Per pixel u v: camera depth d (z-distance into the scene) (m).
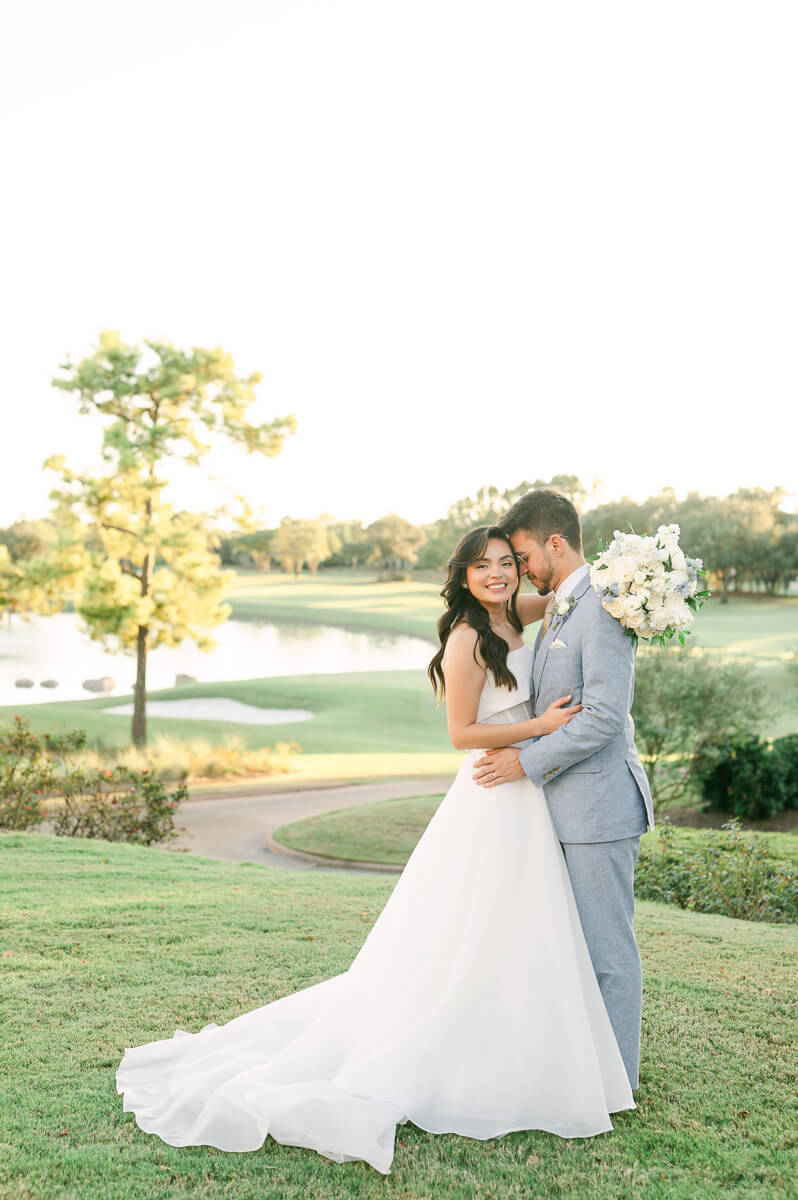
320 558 169.50
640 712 21.69
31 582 25.38
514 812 3.21
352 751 31.73
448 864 3.22
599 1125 2.98
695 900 8.02
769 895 7.71
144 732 27.09
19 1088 3.25
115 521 26.28
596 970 3.21
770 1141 2.94
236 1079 3.05
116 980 4.42
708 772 21.25
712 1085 3.36
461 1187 2.65
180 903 6.18
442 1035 3.06
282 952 4.92
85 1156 2.79
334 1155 2.81
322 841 16.25
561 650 3.24
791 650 50.81
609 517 107.44
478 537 3.28
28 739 12.38
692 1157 2.84
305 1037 3.25
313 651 73.00
